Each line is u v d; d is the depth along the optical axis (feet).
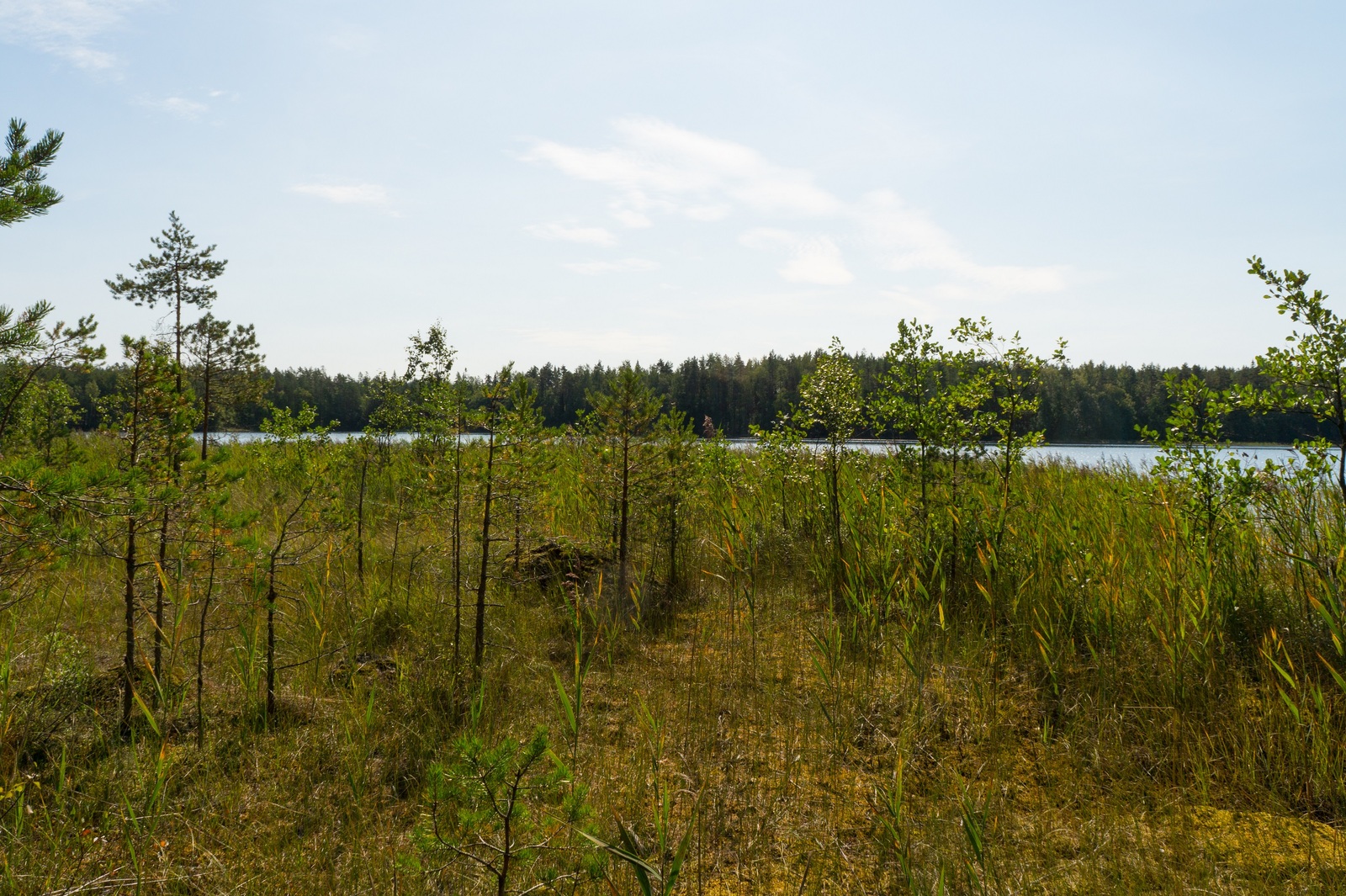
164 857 10.89
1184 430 20.56
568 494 30.66
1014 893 10.58
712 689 17.20
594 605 22.71
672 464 25.41
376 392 37.76
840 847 11.82
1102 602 18.40
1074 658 17.61
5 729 13.16
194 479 15.17
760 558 27.07
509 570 24.88
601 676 18.58
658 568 26.91
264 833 11.98
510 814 8.66
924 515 23.11
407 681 17.26
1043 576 19.85
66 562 14.29
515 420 19.13
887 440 26.53
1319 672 15.87
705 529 29.22
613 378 24.23
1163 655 16.87
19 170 13.11
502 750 8.73
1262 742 14.20
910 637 19.19
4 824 11.30
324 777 13.65
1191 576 18.69
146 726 14.67
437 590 23.31
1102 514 24.38
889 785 13.71
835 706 16.43
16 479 12.30
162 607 16.03
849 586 21.98
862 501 25.63
